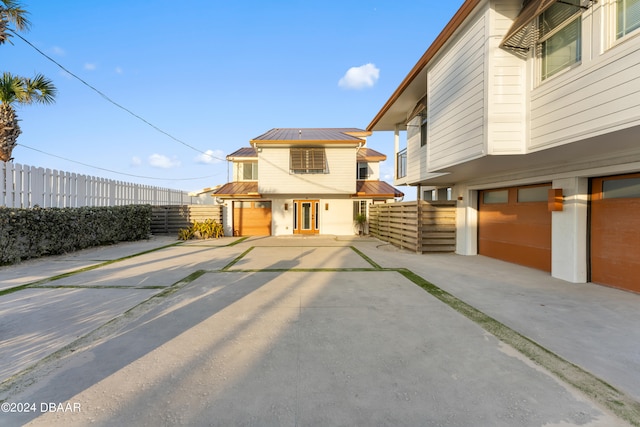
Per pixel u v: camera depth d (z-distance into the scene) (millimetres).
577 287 5629
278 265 7871
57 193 9828
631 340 3426
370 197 16625
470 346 3268
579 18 4355
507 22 5262
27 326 3805
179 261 8445
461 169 7359
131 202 14500
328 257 9227
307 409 2258
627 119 3641
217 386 2539
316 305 4641
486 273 6863
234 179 18250
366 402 2338
